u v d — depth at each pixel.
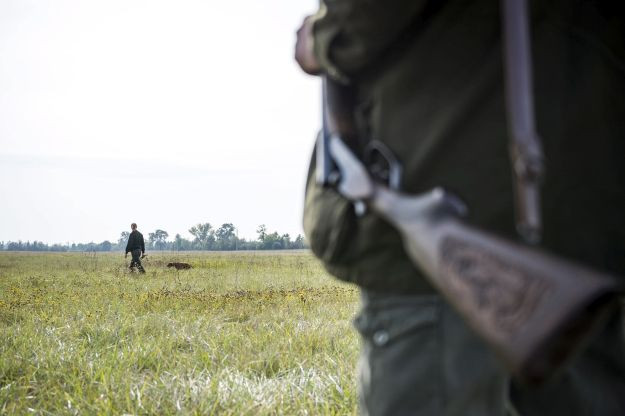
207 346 5.82
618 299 0.95
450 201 1.10
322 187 1.39
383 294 1.35
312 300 9.61
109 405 3.89
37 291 11.92
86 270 22.16
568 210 1.24
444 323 1.27
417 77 1.26
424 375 1.28
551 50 1.25
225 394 4.18
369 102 1.34
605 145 1.29
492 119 1.23
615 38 1.37
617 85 1.36
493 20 1.23
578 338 0.94
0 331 6.71
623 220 1.33
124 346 5.74
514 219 1.23
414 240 1.12
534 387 0.95
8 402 4.17
